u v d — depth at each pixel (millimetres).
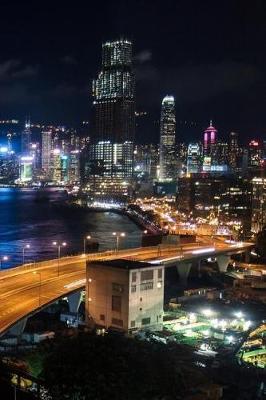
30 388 78625
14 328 138125
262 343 142125
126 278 145625
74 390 79375
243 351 134125
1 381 71812
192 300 189125
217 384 101625
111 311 148875
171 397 83938
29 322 159750
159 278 152375
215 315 164375
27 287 169875
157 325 151750
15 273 192500
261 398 103375
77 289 168625
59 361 84688
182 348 126562
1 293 161000
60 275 190125
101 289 150875
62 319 169000
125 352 87375
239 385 108250
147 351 93250
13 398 68938
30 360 102000
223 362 120000
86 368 81750
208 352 128500
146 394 80688
